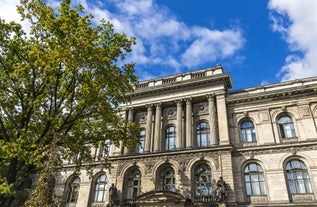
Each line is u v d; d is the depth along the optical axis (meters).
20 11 18.42
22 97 18.44
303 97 30.41
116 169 33.06
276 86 33.03
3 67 18.22
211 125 31.94
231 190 26.66
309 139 27.80
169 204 27.14
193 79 35.22
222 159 28.73
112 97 20.72
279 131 30.00
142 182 30.84
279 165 27.48
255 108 32.03
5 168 19.55
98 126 21.17
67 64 17.31
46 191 14.89
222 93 33.34
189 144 31.55
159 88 36.38
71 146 18.89
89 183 34.25
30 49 18.53
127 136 22.05
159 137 33.75
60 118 19.12
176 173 29.92
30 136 17.75
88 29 18.69
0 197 16.03
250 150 29.19
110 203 29.88
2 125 17.53
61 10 18.53
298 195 25.80
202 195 28.17
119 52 19.92
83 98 18.30
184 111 35.19
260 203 26.17
